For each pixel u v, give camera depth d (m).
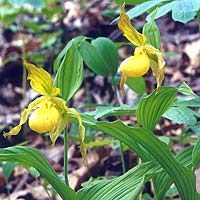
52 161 1.28
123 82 0.61
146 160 0.62
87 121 0.57
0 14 1.57
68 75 0.61
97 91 1.45
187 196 0.61
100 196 0.57
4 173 0.83
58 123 0.57
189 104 0.66
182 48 1.52
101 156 1.16
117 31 1.54
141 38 0.58
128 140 0.60
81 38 0.71
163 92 0.57
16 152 0.54
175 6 0.63
